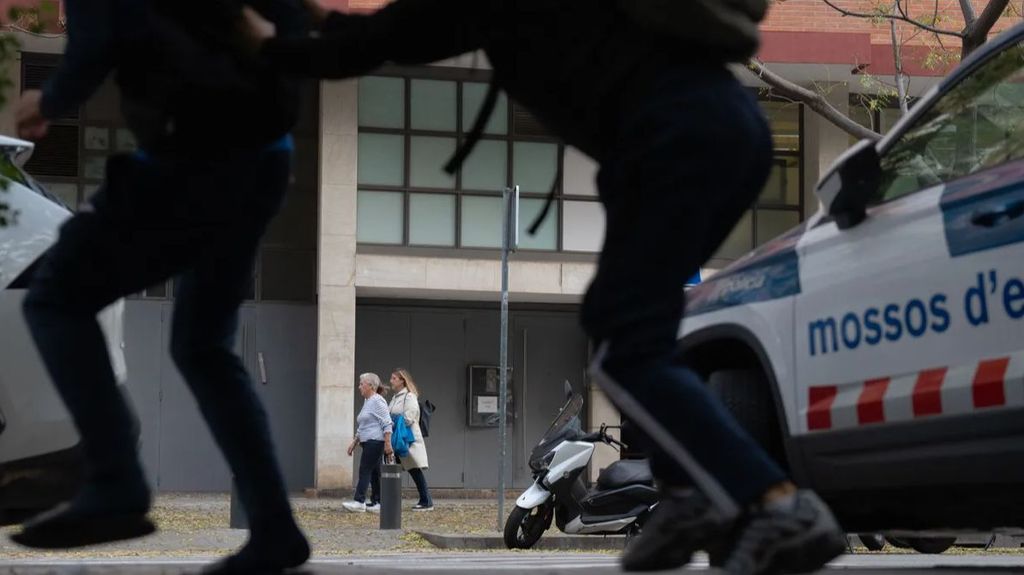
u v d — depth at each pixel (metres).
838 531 5.37
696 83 5.38
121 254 6.05
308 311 45.88
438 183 46.28
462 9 5.60
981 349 7.32
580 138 5.72
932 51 32.75
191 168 5.97
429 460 47.75
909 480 7.74
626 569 6.38
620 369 5.43
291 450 45.66
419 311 48.03
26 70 41.69
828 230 8.56
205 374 6.62
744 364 9.83
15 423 10.04
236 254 6.37
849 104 46.94
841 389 8.23
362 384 36.22
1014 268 7.15
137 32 5.83
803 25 44.06
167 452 44.72
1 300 10.09
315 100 46.00
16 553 19.69
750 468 5.30
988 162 7.67
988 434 7.24
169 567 8.38
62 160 43.34
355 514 34.97
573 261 46.47
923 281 7.70
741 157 5.38
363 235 45.91
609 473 23.72
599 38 5.50
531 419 48.34
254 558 6.65
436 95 46.34
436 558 20.12
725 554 6.19
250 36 5.84
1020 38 7.98
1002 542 22.62
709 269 47.62
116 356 10.84
